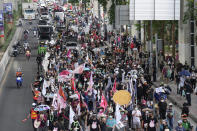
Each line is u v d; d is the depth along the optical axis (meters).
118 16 119.50
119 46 168.88
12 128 76.62
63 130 65.81
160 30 150.62
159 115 75.31
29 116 84.00
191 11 123.38
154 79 114.19
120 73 101.00
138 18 87.12
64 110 70.19
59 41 191.00
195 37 128.12
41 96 83.06
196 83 103.69
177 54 137.50
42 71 140.12
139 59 142.50
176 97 95.00
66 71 97.31
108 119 63.41
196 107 86.06
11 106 94.31
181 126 59.66
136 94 79.50
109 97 84.56
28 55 165.38
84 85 92.06
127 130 67.00
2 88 115.62
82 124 67.75
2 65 137.75
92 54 151.00
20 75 116.56
